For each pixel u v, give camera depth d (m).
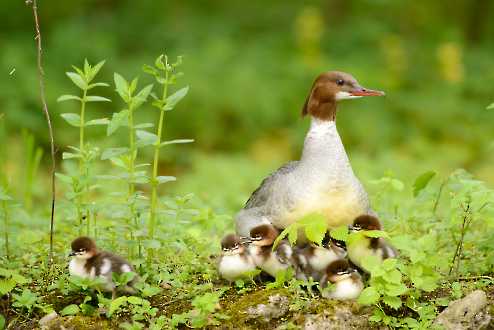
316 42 26.33
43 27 28.38
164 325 9.38
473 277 10.24
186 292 10.06
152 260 10.78
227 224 13.20
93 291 9.81
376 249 10.20
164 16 28.64
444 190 14.62
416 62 27.16
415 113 25.20
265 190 11.19
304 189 10.46
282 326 9.27
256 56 26.17
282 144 24.53
